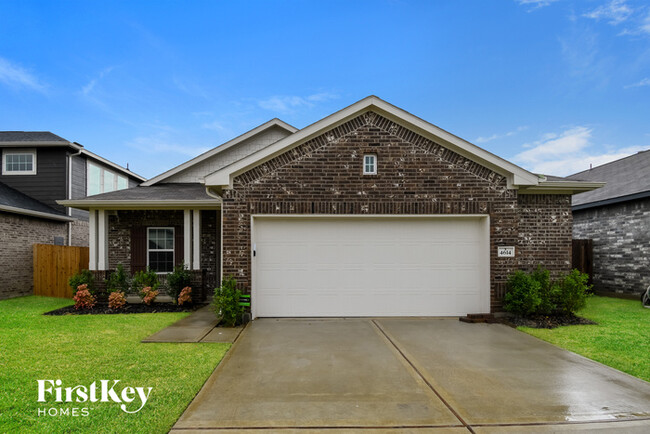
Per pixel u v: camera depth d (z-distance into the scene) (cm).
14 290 1271
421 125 817
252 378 473
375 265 847
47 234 1463
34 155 1573
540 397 418
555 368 512
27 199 1495
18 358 545
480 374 489
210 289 1156
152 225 1166
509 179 836
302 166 825
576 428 351
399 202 827
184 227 1090
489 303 823
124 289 1002
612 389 441
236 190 819
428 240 851
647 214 1117
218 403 401
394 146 833
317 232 845
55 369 498
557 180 944
